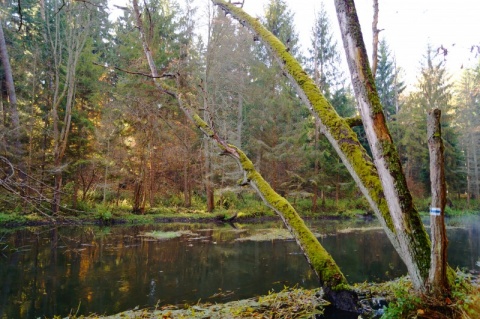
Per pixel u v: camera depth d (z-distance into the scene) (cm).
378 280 601
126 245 965
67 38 1578
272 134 1895
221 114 1748
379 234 1228
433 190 269
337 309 400
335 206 2059
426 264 275
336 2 273
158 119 1330
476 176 2495
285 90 2000
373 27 470
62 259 780
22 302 496
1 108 1435
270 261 772
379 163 270
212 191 1827
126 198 1892
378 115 263
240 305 429
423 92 2317
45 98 1609
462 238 1121
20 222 1261
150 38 547
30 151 1294
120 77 1541
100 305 483
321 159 1975
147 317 401
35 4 1561
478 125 2466
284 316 378
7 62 1391
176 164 1806
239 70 1884
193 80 896
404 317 276
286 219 467
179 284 587
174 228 1375
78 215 1444
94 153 1644
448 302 266
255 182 496
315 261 437
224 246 960
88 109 1802
